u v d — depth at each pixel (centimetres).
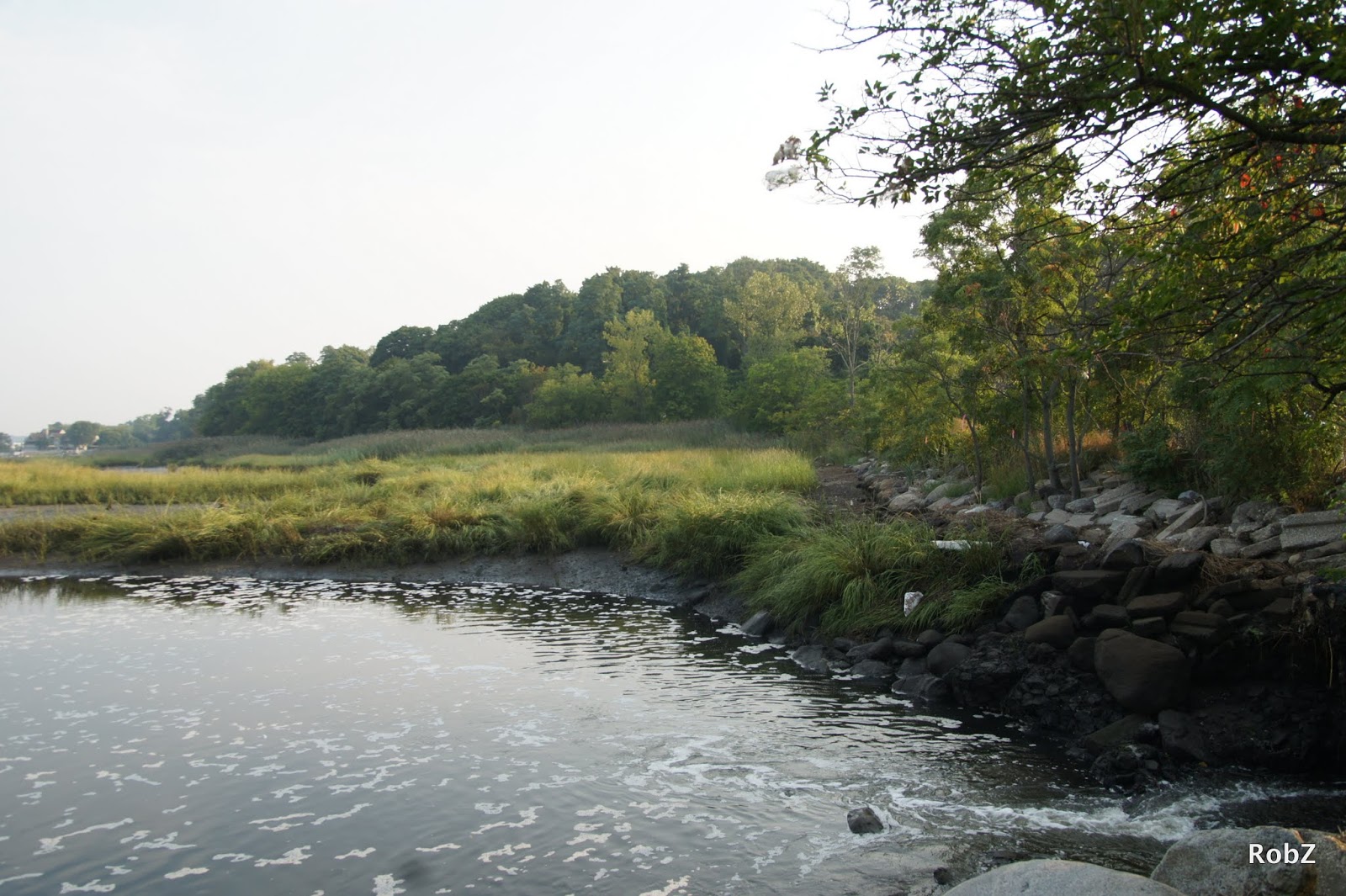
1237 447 1067
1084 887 350
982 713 894
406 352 10981
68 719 870
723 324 8806
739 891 543
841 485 2334
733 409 4806
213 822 644
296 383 9938
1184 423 1276
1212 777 710
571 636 1232
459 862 583
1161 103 467
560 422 6331
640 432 4975
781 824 635
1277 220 521
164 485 2750
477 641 1198
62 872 574
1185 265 515
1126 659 808
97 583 1708
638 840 612
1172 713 777
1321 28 426
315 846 607
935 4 513
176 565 1869
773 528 1523
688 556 1568
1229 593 829
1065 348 595
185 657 1109
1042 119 497
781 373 4556
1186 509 1142
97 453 8512
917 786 705
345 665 1068
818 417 3734
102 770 742
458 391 7706
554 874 566
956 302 1469
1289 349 552
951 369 1725
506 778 721
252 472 3384
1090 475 1530
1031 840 603
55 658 1105
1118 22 459
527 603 1480
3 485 2741
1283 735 730
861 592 1159
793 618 1225
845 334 6000
